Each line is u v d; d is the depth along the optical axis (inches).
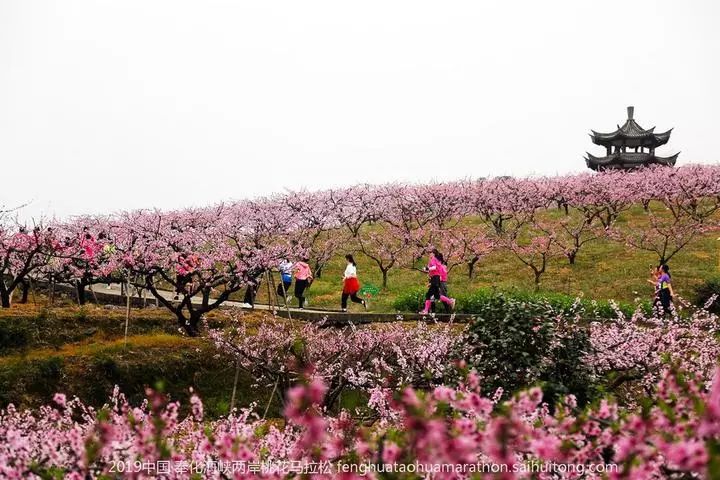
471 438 194.2
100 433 257.4
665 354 327.3
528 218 1517.0
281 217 1142.3
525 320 533.0
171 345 701.9
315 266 1282.0
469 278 1224.2
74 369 633.6
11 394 589.9
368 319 887.7
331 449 259.9
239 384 687.1
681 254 1288.1
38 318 713.6
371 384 627.5
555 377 514.6
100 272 799.1
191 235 850.8
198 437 315.6
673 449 173.5
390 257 1402.6
